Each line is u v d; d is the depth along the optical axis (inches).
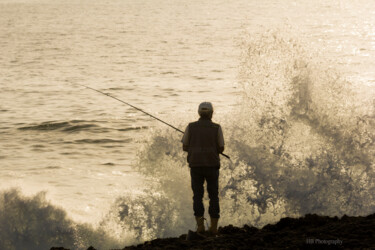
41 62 1453.0
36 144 569.9
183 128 350.6
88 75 1190.3
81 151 536.1
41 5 4960.6
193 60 1435.8
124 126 660.7
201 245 194.2
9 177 436.8
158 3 4933.6
